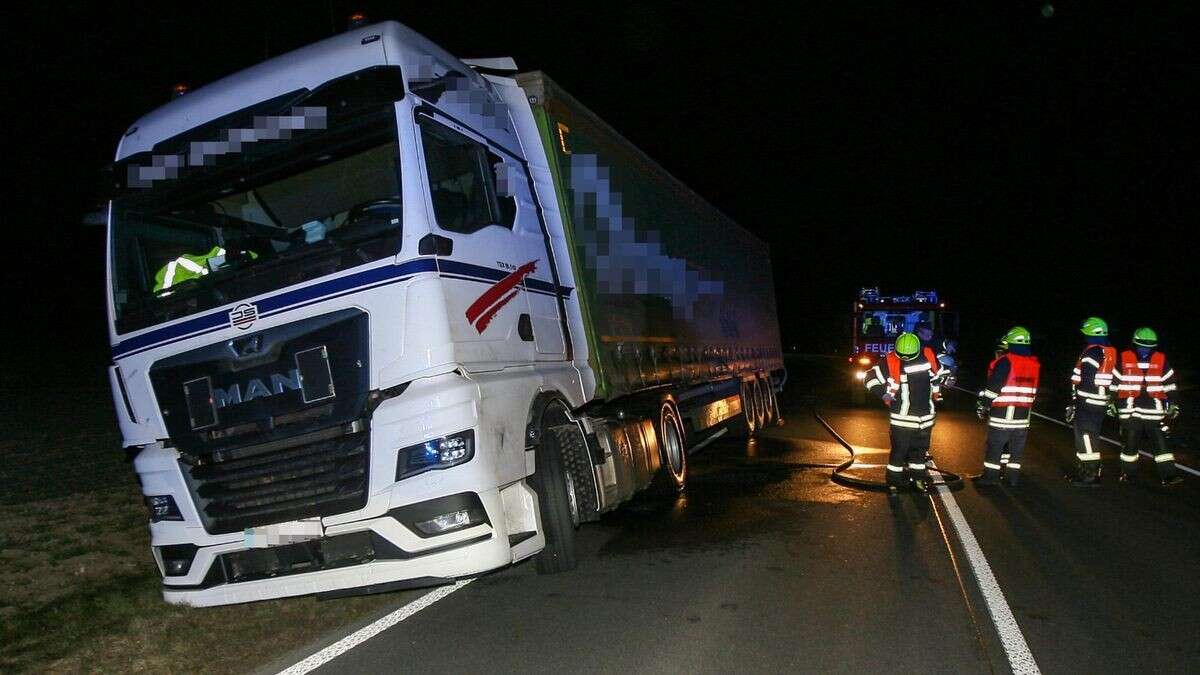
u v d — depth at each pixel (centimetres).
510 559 543
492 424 543
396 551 516
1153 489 1008
